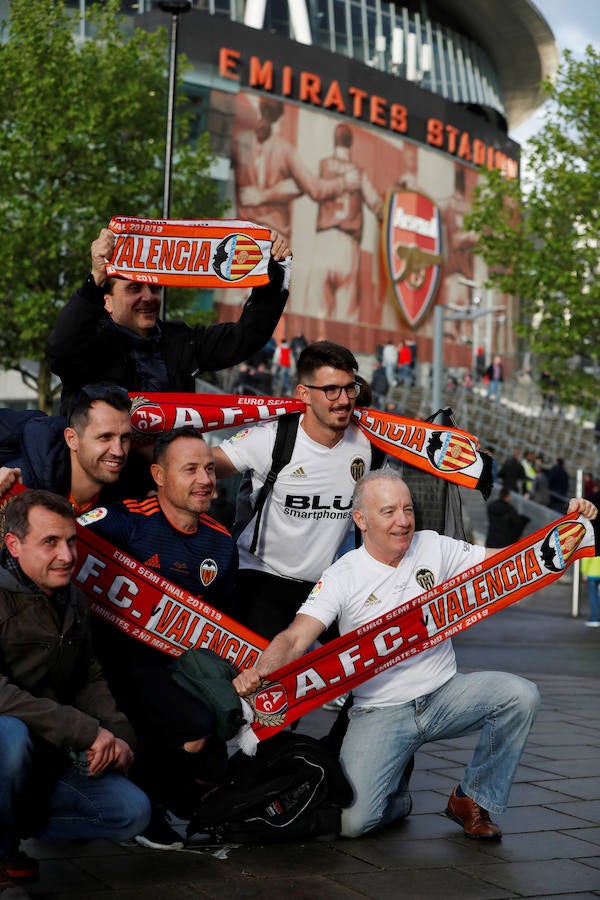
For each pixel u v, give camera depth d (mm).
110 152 22938
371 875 4125
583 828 4855
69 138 21906
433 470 5074
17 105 22281
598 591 14633
